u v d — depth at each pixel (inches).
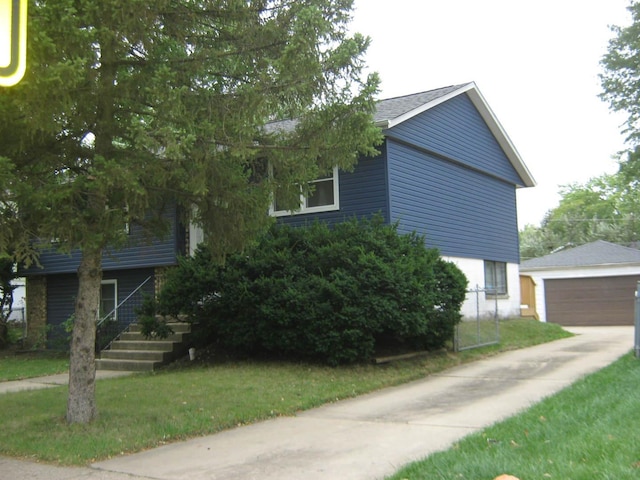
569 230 2150.6
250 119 317.7
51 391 427.8
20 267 816.3
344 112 332.8
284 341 486.0
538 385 416.5
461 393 400.8
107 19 277.6
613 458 207.9
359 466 241.9
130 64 314.7
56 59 255.9
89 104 290.7
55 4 256.4
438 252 554.9
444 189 692.1
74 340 313.9
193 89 329.1
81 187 281.4
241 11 326.3
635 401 307.6
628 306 1035.3
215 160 325.4
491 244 797.9
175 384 421.7
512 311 845.2
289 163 347.9
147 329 527.5
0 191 265.3
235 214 339.3
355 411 354.9
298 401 370.9
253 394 384.5
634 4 886.4
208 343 566.9
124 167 282.7
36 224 284.8
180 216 381.1
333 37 337.7
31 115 258.2
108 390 408.8
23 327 900.6
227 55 331.6
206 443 285.9
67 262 791.1
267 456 260.8
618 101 925.8
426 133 655.8
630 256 1069.1
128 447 272.8
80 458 257.8
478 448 244.7
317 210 613.6
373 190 589.0
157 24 306.0
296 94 324.5
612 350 603.2
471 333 623.5
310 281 483.8
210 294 525.3
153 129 305.9
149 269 736.3
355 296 466.9
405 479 209.6
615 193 2087.8
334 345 470.9
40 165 306.5
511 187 877.2
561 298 1085.8
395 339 535.5
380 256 493.7
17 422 321.4
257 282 492.7
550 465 203.9
